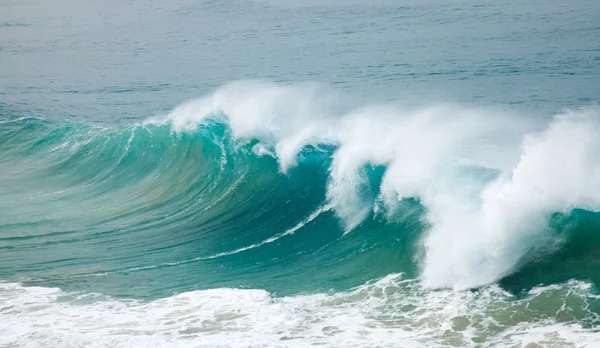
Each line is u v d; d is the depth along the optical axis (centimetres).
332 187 4959
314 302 3425
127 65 15000
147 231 4900
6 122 8019
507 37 15588
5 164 7156
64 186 6375
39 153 7350
